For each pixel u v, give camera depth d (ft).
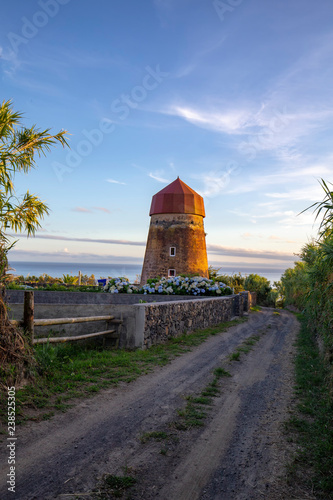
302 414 17.25
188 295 71.56
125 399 18.26
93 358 26.14
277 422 16.20
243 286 133.49
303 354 31.89
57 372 21.27
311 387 21.42
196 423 15.64
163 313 35.09
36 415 15.42
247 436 14.70
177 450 13.20
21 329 19.63
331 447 13.12
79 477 10.98
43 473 11.07
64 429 14.29
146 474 11.44
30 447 12.64
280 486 11.09
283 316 77.10
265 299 134.92
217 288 70.69
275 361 29.63
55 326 31.73
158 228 112.16
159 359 27.48
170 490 10.69
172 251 109.29
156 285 75.66
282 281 126.82
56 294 74.49
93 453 12.52
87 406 16.94
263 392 20.92
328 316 21.61
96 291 80.02
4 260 19.02
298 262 73.92
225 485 11.09
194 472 11.75
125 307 31.07
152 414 16.46
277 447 13.67
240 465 12.32
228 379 23.39
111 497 10.13
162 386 20.88
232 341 38.63
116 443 13.38
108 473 11.32
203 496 10.50
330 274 22.15
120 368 24.08
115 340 30.89
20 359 18.12
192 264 109.19
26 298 20.21
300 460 12.63
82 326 31.63
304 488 11.02
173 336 37.76
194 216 112.06
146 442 13.64
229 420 16.35
